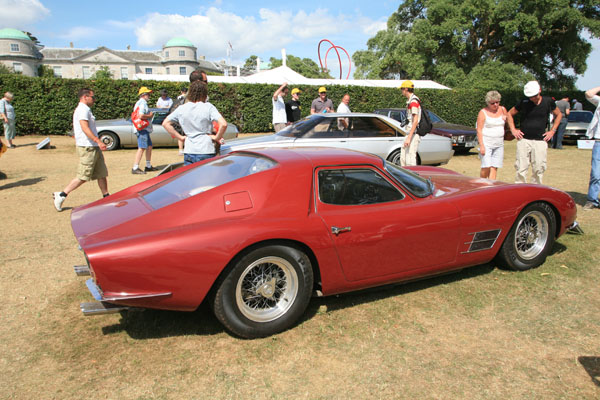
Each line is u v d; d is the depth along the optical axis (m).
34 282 3.63
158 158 11.03
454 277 3.81
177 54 68.06
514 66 29.16
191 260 2.50
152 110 12.70
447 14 30.42
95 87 16.55
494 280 3.73
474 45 32.72
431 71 32.59
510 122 6.04
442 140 9.28
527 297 3.42
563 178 8.74
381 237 3.04
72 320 3.03
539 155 5.82
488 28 31.02
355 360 2.60
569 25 28.75
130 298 2.44
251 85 18.95
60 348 2.69
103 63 66.12
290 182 2.92
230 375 2.44
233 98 18.92
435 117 14.08
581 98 25.38
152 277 2.46
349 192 3.12
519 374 2.47
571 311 3.20
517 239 3.84
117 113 16.97
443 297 3.42
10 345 2.71
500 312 3.19
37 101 16.00
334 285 3.02
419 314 3.16
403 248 3.17
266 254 2.71
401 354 2.66
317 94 19.86
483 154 6.11
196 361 2.57
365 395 2.29
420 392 2.31
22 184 7.71
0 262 4.06
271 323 2.81
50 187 7.46
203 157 4.67
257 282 2.78
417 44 30.89
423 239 3.23
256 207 2.80
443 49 32.59
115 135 12.34
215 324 3.00
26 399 2.22
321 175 3.05
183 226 2.64
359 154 3.41
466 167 10.35
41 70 62.62
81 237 2.60
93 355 2.62
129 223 2.69
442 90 21.75
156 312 3.16
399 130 8.26
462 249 3.46
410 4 34.03
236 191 2.83
